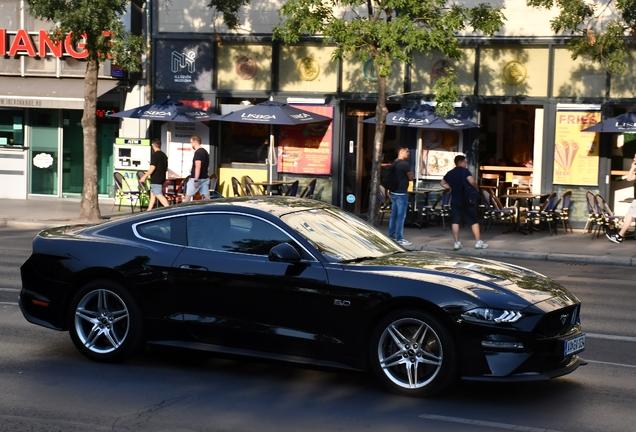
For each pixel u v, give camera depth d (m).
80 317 7.41
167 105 21.14
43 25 23.52
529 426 5.80
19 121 24.41
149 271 7.13
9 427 5.58
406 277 6.43
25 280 7.65
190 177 20.08
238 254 6.96
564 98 20.20
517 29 20.34
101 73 22.64
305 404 6.23
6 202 23.62
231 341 6.89
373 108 21.81
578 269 15.03
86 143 19.69
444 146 21.12
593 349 8.37
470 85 20.72
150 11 22.52
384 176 17.23
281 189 21.86
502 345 6.12
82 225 8.05
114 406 6.11
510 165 21.02
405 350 6.41
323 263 6.68
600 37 17.70
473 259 7.41
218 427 5.66
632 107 19.83
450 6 20.58
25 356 7.59
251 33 22.03
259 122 20.05
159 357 7.64
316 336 6.61
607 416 6.07
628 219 17.98
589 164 20.14
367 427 5.71
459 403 6.33
